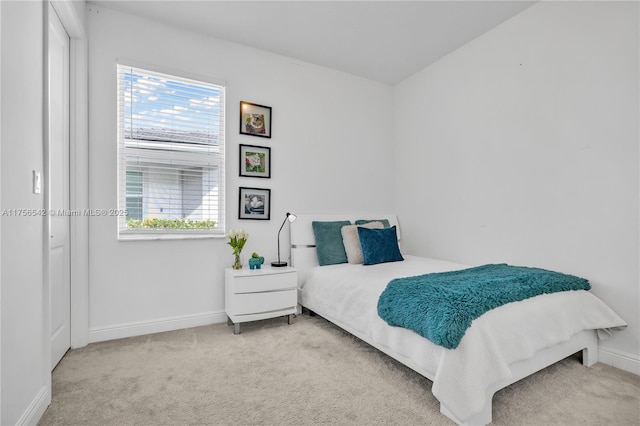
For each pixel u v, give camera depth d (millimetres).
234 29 2822
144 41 2639
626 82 2008
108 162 2484
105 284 2459
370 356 2152
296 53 3238
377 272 2535
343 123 3639
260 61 3154
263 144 3164
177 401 1615
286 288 2752
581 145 2229
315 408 1562
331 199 3545
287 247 3277
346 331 2627
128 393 1688
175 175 2789
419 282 1967
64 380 1822
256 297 2617
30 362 1392
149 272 2617
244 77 3070
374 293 2125
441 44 3088
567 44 2307
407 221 3797
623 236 2023
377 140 3873
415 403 1607
